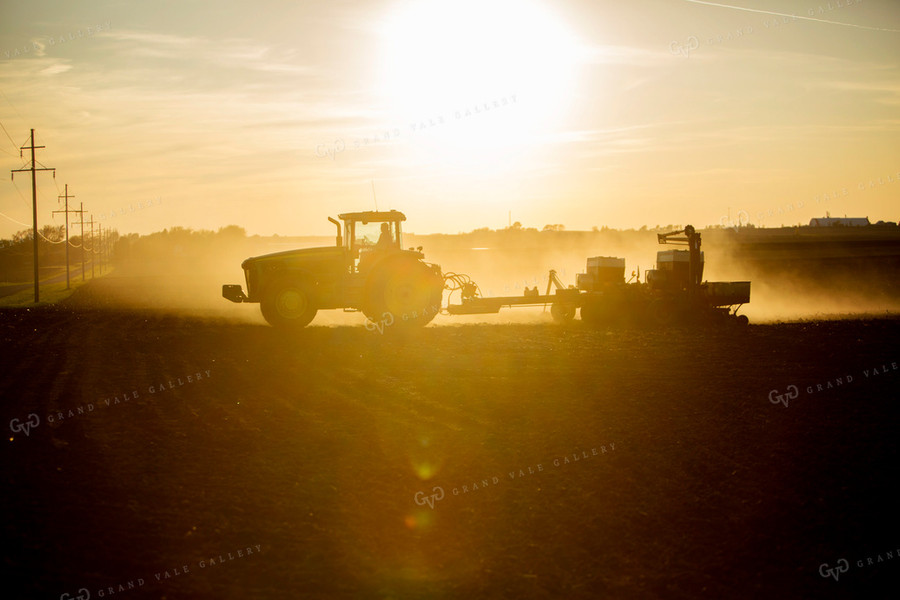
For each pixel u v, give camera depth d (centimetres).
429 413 1105
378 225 2012
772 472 840
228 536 686
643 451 920
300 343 1798
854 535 687
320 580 613
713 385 1279
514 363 1505
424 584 609
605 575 625
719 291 2214
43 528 684
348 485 815
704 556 655
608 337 1902
